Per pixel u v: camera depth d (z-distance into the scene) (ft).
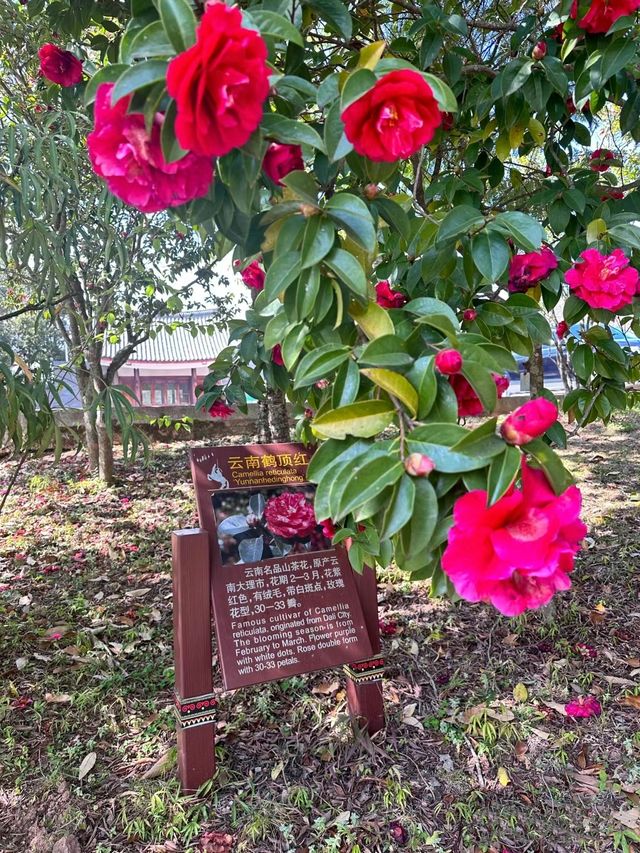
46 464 18.75
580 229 6.44
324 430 3.03
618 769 6.13
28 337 15.60
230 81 2.31
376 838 5.34
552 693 7.29
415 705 7.12
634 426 22.71
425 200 7.16
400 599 9.80
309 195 3.14
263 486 6.51
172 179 2.71
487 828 5.48
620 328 8.20
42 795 5.82
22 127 6.57
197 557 5.90
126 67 2.68
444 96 3.08
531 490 2.60
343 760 6.26
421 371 3.05
